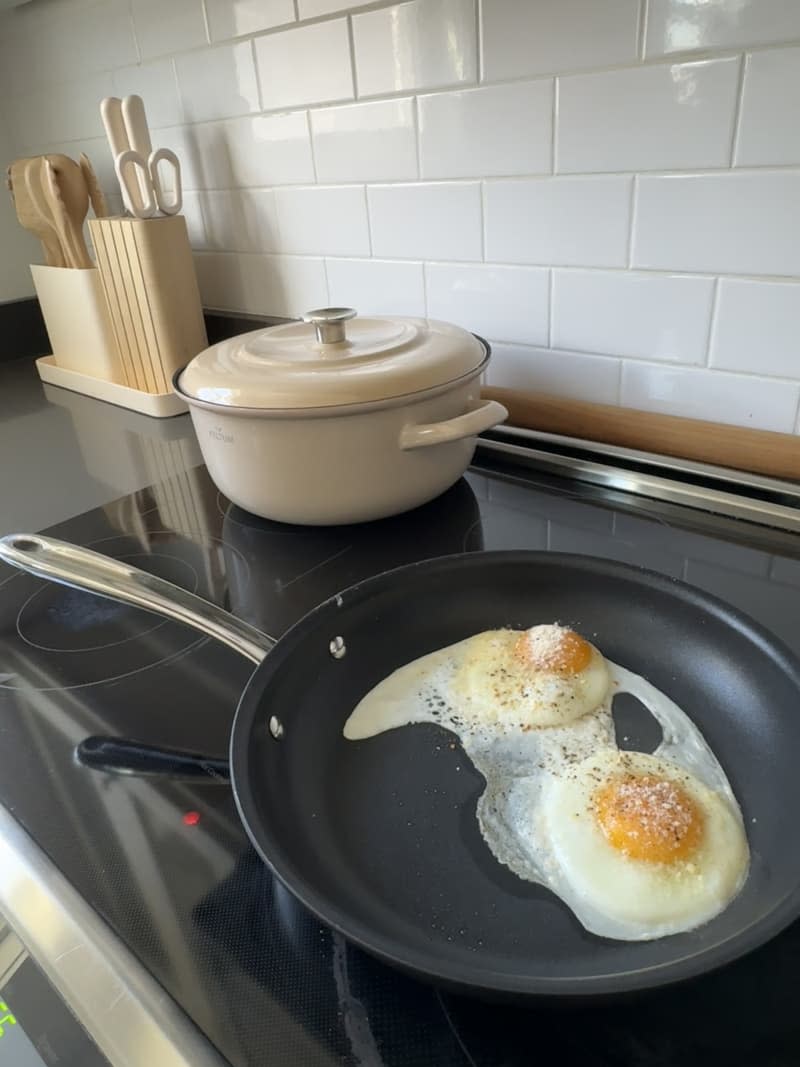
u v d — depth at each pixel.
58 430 0.97
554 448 0.77
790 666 0.43
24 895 0.38
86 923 0.35
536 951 0.33
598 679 0.48
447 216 0.77
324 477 0.60
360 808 0.41
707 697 0.47
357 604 0.52
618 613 0.52
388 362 0.59
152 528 0.72
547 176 0.68
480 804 0.41
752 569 0.60
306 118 0.83
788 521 0.63
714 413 0.68
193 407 0.63
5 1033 0.63
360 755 0.45
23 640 0.56
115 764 0.44
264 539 0.69
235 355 0.63
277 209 0.92
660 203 0.63
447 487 0.67
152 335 0.95
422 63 0.71
